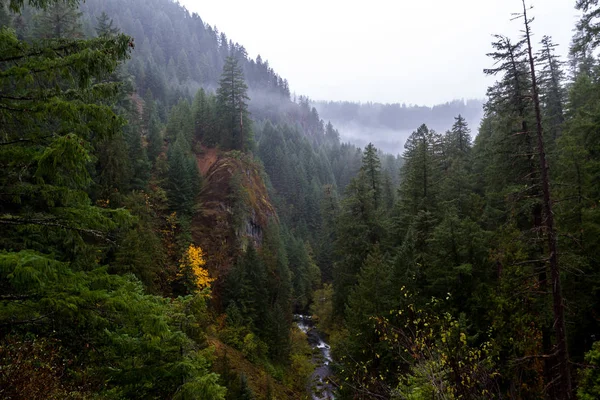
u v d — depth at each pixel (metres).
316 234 73.19
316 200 78.25
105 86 6.13
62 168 5.65
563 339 8.94
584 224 13.09
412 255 18.62
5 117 5.43
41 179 5.54
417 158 26.62
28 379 5.66
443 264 16.70
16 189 5.61
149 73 84.00
